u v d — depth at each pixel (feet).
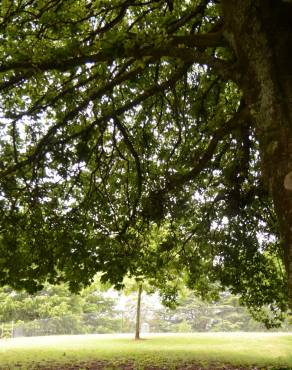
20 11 22.45
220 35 15.92
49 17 21.18
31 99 29.07
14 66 18.10
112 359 58.95
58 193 29.17
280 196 10.87
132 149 25.52
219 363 54.95
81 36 22.25
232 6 14.48
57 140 25.49
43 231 27.27
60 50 16.89
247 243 34.60
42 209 27.61
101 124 26.43
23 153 29.09
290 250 10.30
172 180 25.09
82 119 29.76
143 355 63.10
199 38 16.15
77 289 28.35
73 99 27.53
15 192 27.07
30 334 141.59
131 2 23.40
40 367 51.67
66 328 154.81
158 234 35.99
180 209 31.22
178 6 27.66
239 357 60.18
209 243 34.60
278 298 39.01
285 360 55.36
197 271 35.19
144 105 30.12
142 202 28.48
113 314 188.75
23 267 26.91
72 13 23.44
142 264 31.71
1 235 26.58
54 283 27.91
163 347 74.90
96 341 88.89
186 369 50.67
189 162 29.84
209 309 195.52
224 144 31.76
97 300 176.55
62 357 61.05
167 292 39.50
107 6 24.25
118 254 28.27
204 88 30.91
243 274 37.60
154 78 26.30
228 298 190.60
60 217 27.58
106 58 17.04
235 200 28.84
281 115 11.75
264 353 65.46
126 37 16.14
